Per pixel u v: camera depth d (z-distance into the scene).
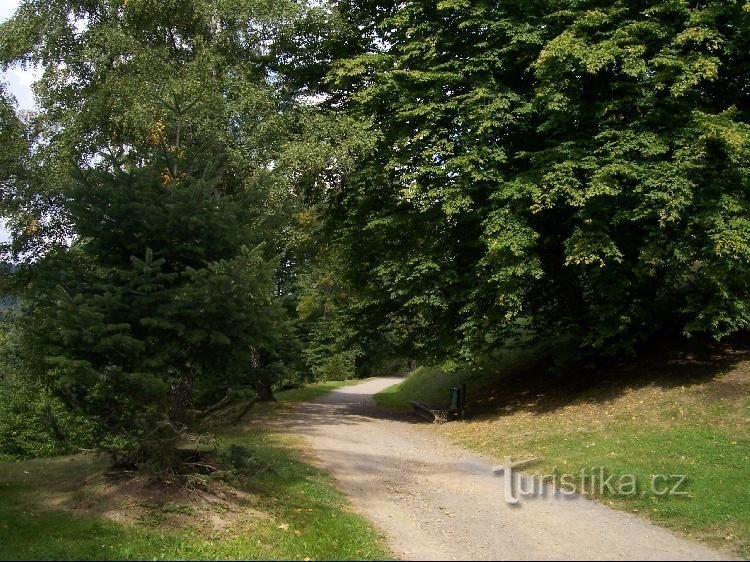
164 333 7.53
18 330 13.38
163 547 6.43
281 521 7.52
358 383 41.88
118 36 14.74
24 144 13.81
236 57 16.66
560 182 13.58
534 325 18.53
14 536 6.37
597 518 7.93
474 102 15.07
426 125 15.91
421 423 17.02
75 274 8.02
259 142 14.99
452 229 16.92
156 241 7.82
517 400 17.38
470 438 13.88
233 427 15.16
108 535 6.60
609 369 16.98
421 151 16.30
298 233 15.77
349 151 15.68
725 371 13.98
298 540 6.90
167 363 7.57
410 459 11.75
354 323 19.78
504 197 14.18
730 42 13.77
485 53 15.47
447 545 6.88
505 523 7.72
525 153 14.91
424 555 6.54
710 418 11.65
